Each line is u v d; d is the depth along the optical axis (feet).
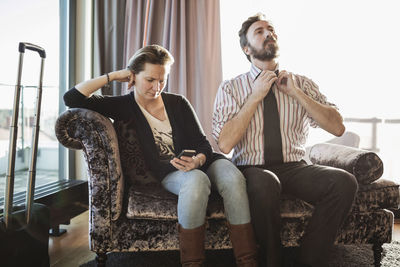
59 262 5.74
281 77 5.63
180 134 5.48
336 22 9.43
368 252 6.32
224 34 9.62
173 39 8.96
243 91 5.93
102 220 4.80
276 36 5.95
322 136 9.45
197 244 4.42
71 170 9.48
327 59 9.49
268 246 4.49
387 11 9.20
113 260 5.82
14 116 4.52
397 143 9.37
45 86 8.46
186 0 9.17
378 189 5.43
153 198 4.92
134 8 9.20
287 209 5.08
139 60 5.10
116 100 5.46
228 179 4.62
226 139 5.37
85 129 4.76
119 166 4.92
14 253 4.57
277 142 5.57
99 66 9.34
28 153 8.07
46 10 8.33
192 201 4.39
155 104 5.49
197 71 9.07
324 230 4.69
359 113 9.48
